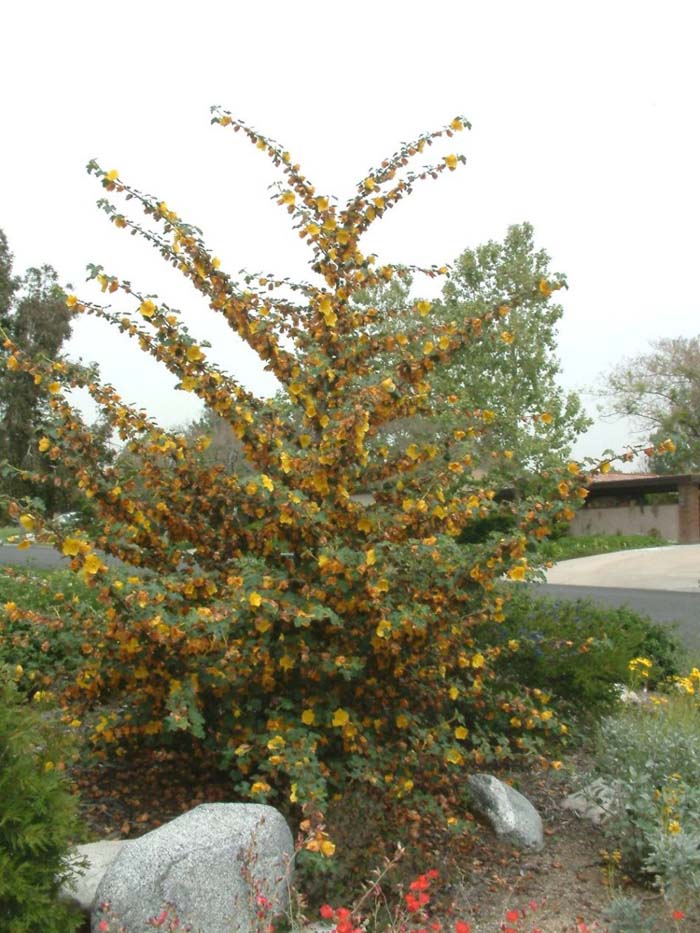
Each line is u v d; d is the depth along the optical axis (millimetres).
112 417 4672
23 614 4875
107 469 4602
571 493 4402
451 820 4145
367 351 5035
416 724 4590
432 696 4605
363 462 4559
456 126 5328
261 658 4191
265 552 4566
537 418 5285
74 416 4652
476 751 4574
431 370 4711
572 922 3670
